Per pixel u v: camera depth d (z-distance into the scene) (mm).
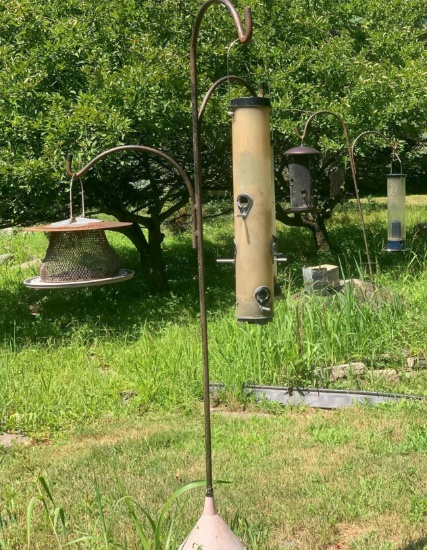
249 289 4422
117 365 9789
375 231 19422
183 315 12430
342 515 5172
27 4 12258
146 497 5555
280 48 13492
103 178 12258
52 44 12227
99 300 13797
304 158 10203
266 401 8211
